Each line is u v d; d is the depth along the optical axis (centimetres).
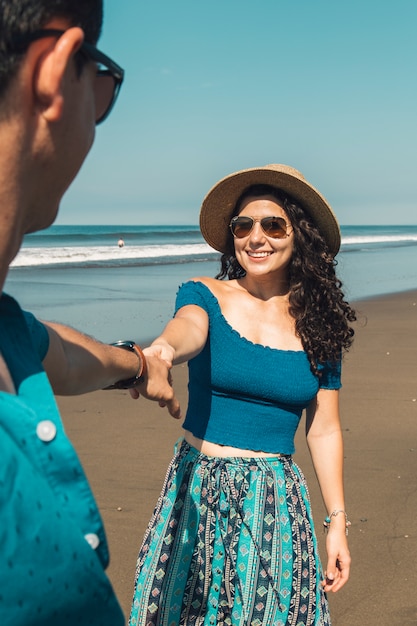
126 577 368
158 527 246
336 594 350
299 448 557
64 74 76
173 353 187
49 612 71
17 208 77
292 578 235
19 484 70
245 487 242
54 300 1418
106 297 1486
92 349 127
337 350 264
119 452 535
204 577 237
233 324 263
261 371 251
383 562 378
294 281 271
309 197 273
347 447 546
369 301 1515
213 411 253
